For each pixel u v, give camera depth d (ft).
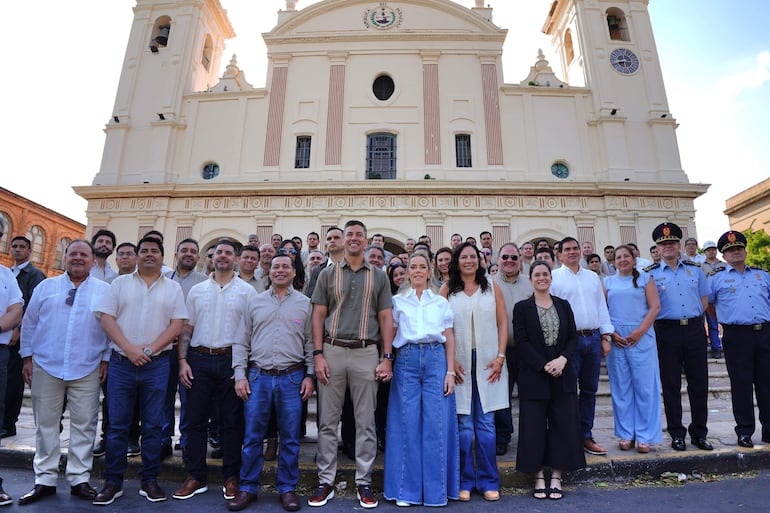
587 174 51.26
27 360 13.19
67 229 84.64
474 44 55.11
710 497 12.34
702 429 15.07
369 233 49.14
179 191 50.44
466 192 49.57
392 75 54.24
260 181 50.83
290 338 12.65
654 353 15.24
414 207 49.47
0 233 15.88
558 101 53.52
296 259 15.65
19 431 17.97
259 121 53.57
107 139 53.72
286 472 12.12
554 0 63.26
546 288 13.47
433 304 13.00
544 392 12.73
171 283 13.52
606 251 30.27
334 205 49.80
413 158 51.47
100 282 13.61
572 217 49.24
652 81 54.13
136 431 14.89
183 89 55.21
